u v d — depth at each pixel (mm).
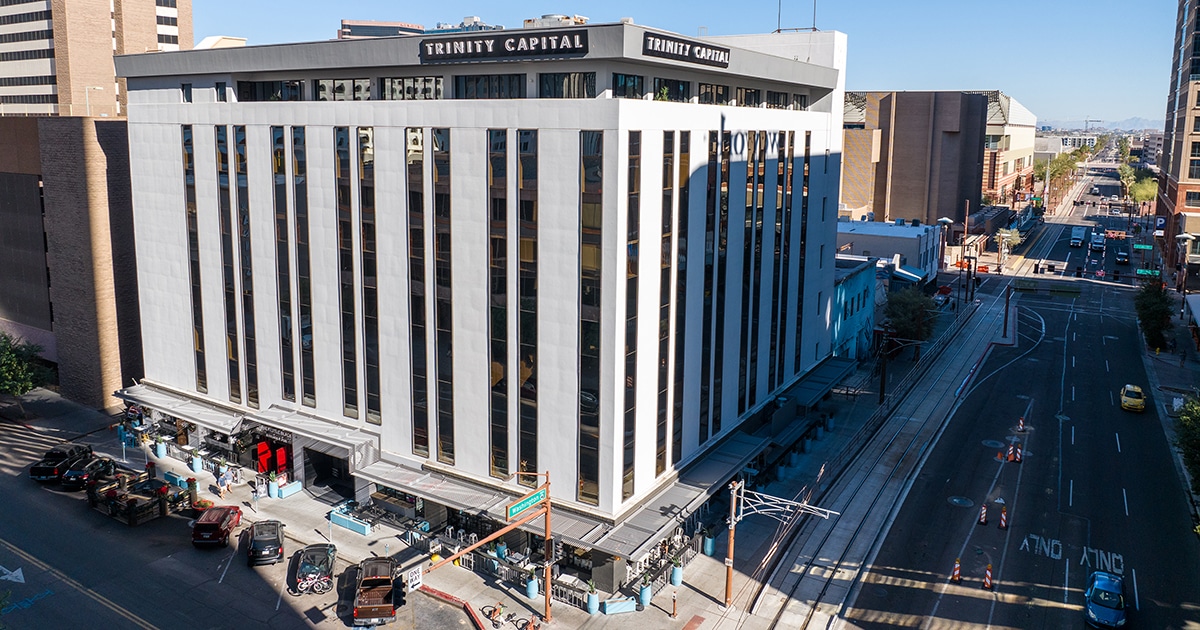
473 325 44500
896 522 50812
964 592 43000
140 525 49219
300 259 50656
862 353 87750
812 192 62000
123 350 67938
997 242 161375
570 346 41438
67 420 65125
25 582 42750
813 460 60344
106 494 50562
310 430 50625
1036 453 62125
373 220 47031
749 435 54656
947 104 150125
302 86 51531
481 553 44438
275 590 42500
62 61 114062
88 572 43844
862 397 75250
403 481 46344
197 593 42031
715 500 53125
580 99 39188
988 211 173000
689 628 39688
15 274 72062
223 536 46750
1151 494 54875
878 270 101750
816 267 65312
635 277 41000
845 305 78625
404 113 44562
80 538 47500
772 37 68000
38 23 116562
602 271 39812
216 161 53281
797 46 66562
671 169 42938
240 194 52594
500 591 42625
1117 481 57000
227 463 55688
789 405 59594
